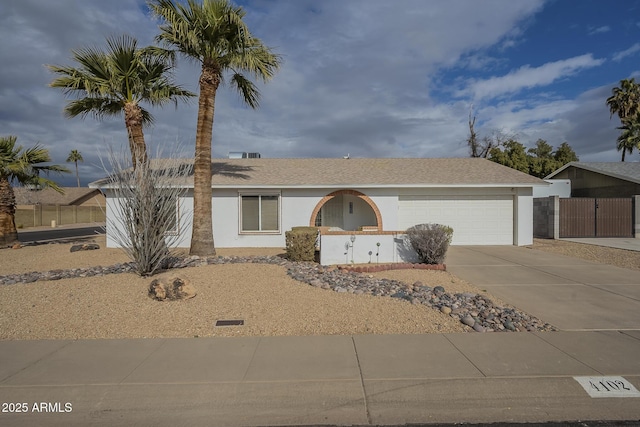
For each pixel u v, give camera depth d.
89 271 9.91
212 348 5.51
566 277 10.39
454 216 17.64
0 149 16.58
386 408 4.06
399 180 17.34
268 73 12.39
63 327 6.26
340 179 17.42
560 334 6.02
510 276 10.53
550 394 4.28
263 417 3.92
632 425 3.81
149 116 16.06
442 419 3.89
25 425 3.81
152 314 6.73
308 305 7.22
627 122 36.31
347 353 5.31
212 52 12.13
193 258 11.38
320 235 12.98
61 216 47.72
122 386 4.45
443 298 7.76
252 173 18.38
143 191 8.69
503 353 5.29
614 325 6.49
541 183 17.06
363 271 10.81
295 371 4.79
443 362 5.02
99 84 13.39
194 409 4.04
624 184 24.12
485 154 37.16
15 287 8.21
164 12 11.29
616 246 16.86
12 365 4.99
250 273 9.23
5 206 16.81
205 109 12.41
